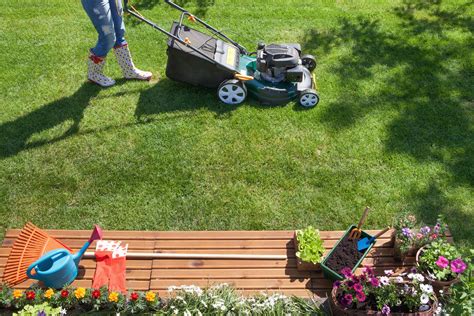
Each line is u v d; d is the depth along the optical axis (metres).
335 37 7.12
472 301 3.57
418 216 4.78
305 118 5.76
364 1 7.89
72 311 3.81
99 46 5.62
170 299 3.85
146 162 5.19
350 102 6.01
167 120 5.69
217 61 5.65
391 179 5.11
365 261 4.29
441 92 6.19
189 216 4.70
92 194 4.88
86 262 4.24
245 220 4.69
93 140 5.41
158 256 4.28
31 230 4.22
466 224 4.71
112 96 5.99
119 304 3.74
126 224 4.63
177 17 7.43
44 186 4.93
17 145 5.32
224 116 5.75
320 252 4.13
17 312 3.75
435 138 5.57
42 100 5.89
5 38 6.89
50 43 6.83
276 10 7.68
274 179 5.07
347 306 3.69
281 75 5.81
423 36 7.14
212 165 5.18
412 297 3.65
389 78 6.40
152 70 6.44
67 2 7.68
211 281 4.16
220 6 7.72
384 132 5.63
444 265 3.74
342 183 5.05
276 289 4.12
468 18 7.52
